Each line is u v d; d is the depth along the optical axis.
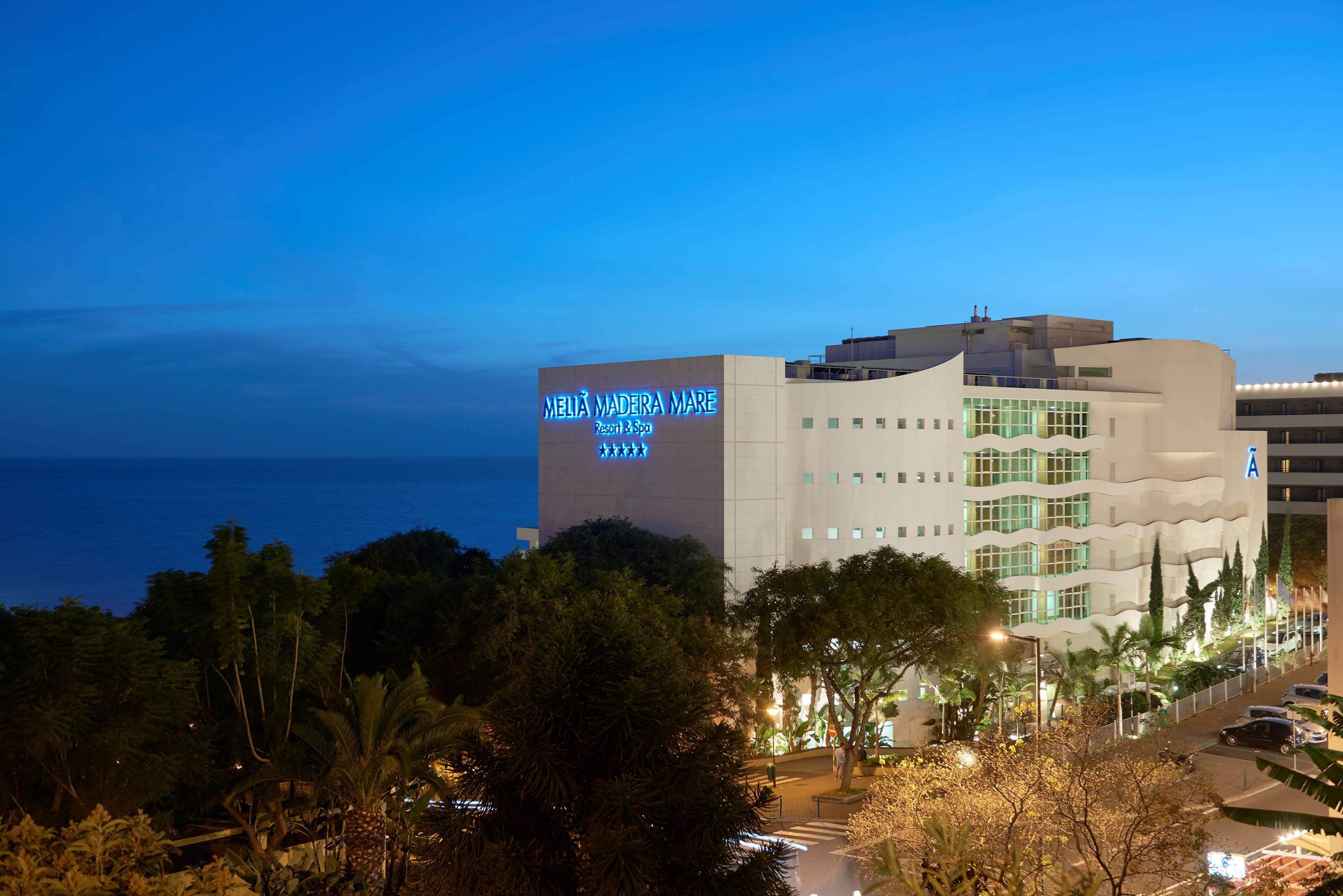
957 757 34.28
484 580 55.94
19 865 15.05
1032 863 26.11
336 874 28.80
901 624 53.81
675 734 20.81
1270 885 29.17
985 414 92.81
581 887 20.23
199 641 38.41
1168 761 31.91
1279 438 151.62
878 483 81.88
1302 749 20.50
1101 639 100.38
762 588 60.59
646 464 80.00
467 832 20.89
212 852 36.28
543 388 88.75
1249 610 122.56
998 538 92.50
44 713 28.84
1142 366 107.12
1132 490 103.62
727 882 19.58
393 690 35.50
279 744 36.41
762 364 76.31
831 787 55.44
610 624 21.88
